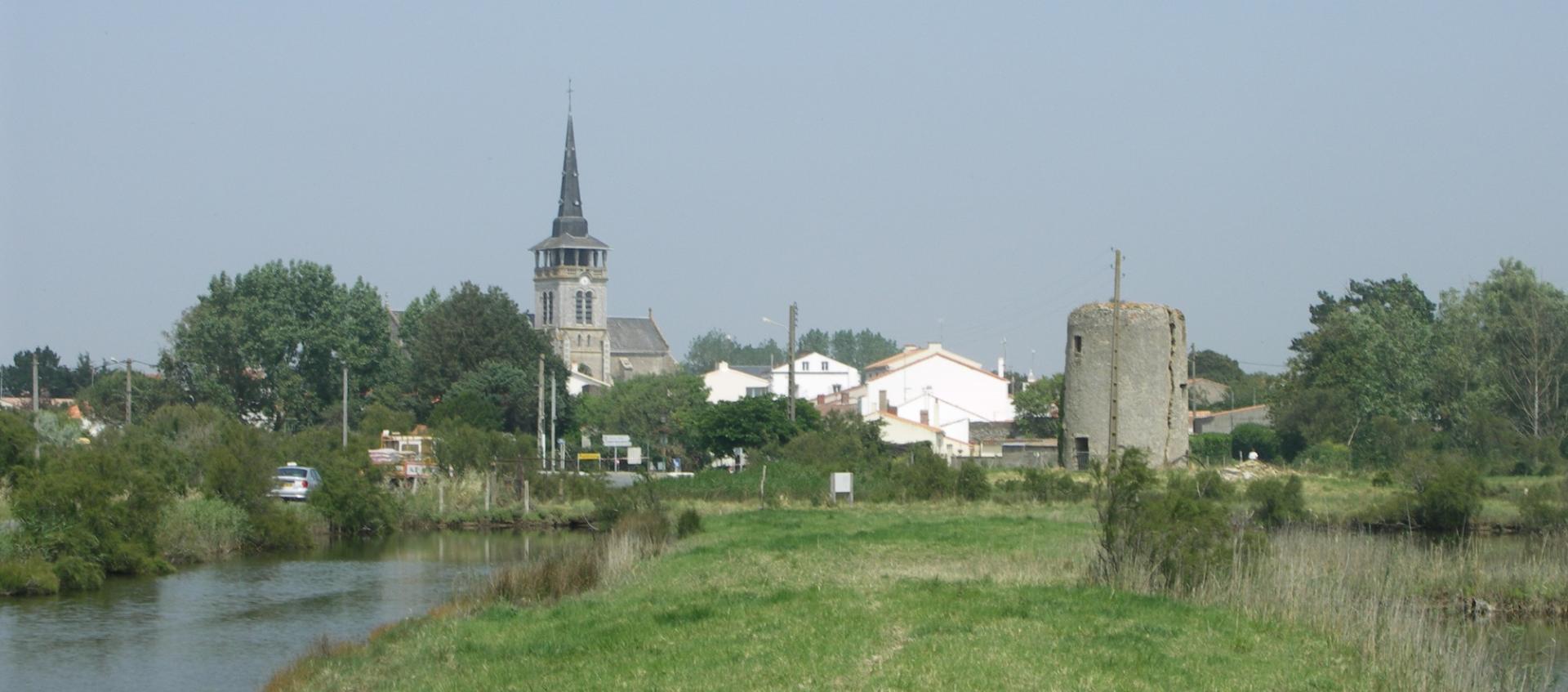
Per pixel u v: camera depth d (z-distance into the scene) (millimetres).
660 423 104750
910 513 49906
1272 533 37719
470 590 30484
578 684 18109
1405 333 92312
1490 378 88250
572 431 104938
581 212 185875
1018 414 118312
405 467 60312
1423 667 19266
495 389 101375
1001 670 17688
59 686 23078
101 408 95062
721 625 21750
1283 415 85125
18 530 35750
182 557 41375
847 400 120250
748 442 80750
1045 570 28438
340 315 108188
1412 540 41125
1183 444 73062
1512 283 91000
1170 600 23562
